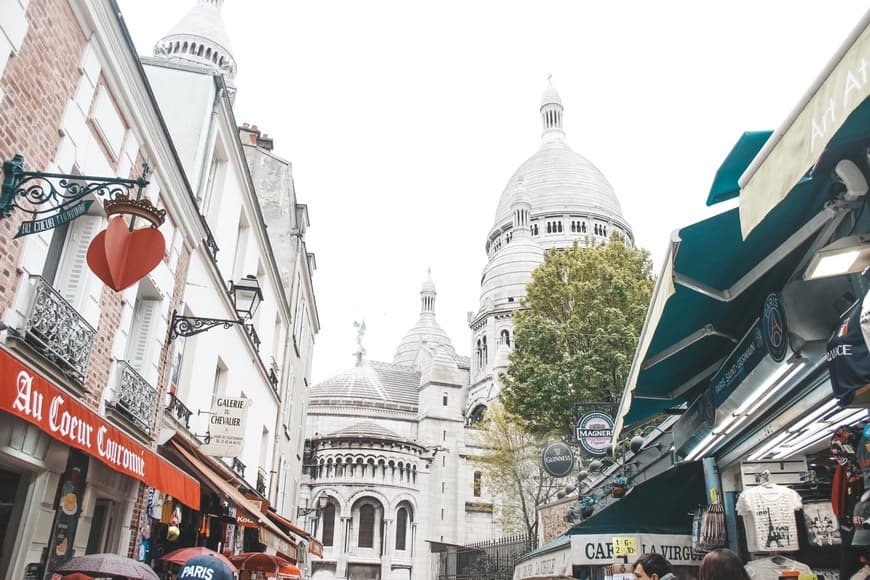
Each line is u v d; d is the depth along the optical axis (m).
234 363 17.72
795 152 3.53
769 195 3.71
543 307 30.34
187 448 12.63
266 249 21.11
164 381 12.31
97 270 6.48
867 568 5.62
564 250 31.69
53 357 8.02
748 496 7.29
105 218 9.36
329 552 63.06
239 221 18.25
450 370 78.88
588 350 27.73
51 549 8.30
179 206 12.48
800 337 5.66
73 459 8.74
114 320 10.14
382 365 90.69
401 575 64.12
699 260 6.02
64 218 6.82
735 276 6.29
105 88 9.20
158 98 14.97
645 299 29.03
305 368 34.59
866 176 4.48
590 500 17.66
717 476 9.63
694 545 9.62
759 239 5.79
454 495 71.19
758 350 6.71
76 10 8.22
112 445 7.62
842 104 3.15
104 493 9.91
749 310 7.28
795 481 8.41
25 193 6.79
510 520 46.31
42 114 7.60
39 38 7.45
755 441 8.05
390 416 77.62
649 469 13.28
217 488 11.54
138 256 6.60
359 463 66.44
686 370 9.07
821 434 7.29
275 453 24.09
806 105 3.49
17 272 7.32
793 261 6.47
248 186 18.47
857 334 4.32
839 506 6.27
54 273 8.90
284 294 24.72
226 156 16.72
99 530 10.34
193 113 14.91
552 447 21.81
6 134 6.89
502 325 80.50
